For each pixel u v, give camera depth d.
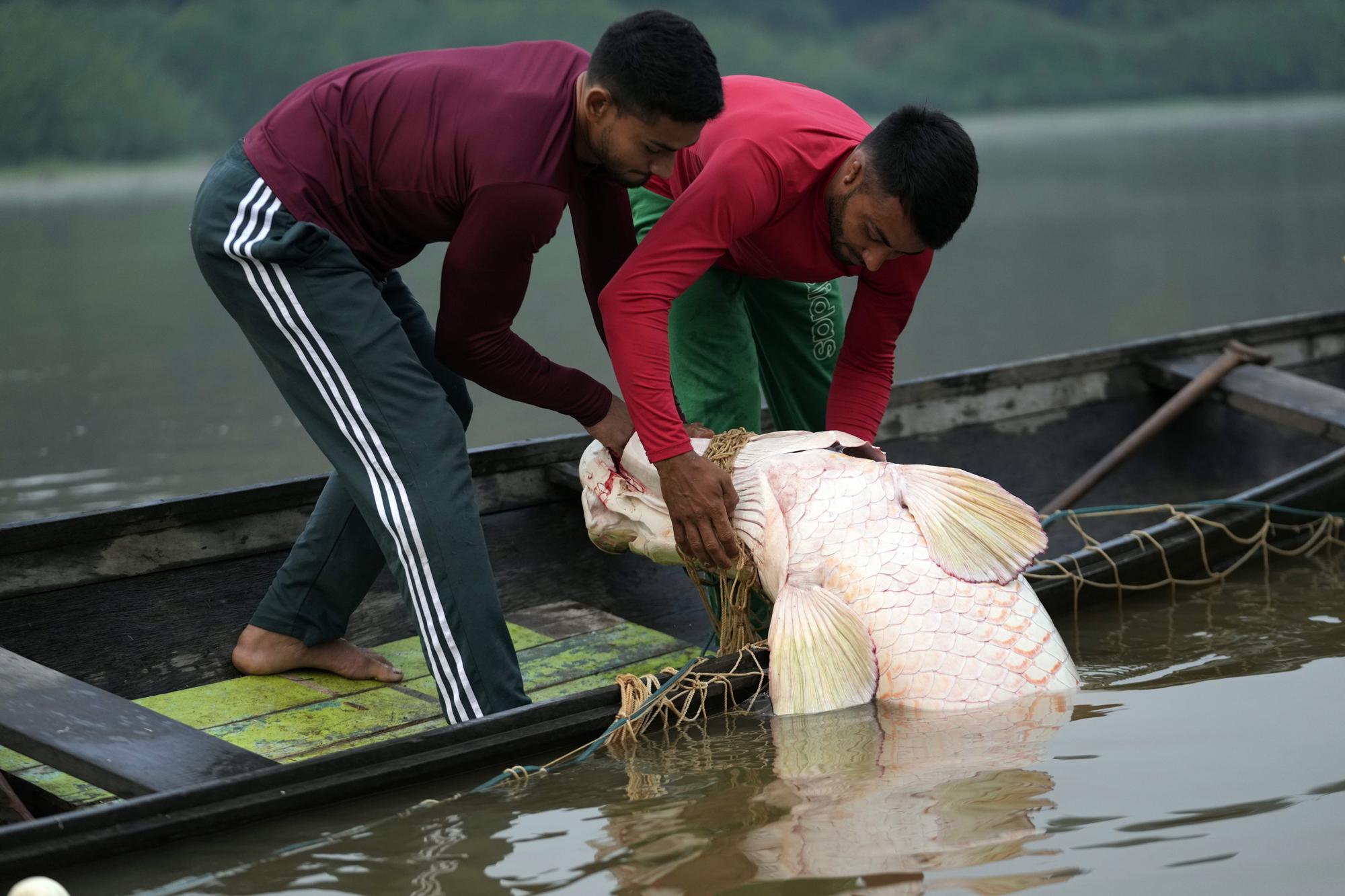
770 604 3.29
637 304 2.85
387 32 71.75
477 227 2.73
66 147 59.78
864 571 2.88
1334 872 1.92
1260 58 87.31
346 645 3.51
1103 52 87.44
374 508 2.89
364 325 2.82
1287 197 26.50
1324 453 5.20
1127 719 2.58
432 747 2.49
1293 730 2.47
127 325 14.77
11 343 13.52
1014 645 2.81
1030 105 84.00
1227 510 3.89
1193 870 1.95
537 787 2.44
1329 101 81.81
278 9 70.56
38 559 3.31
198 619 3.54
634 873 2.05
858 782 2.35
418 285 17.69
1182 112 76.38
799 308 3.76
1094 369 5.32
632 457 3.14
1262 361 5.20
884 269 3.17
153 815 2.21
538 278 19.55
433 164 2.76
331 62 69.19
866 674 2.81
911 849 2.07
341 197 2.83
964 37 88.38
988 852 2.04
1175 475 5.34
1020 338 12.71
